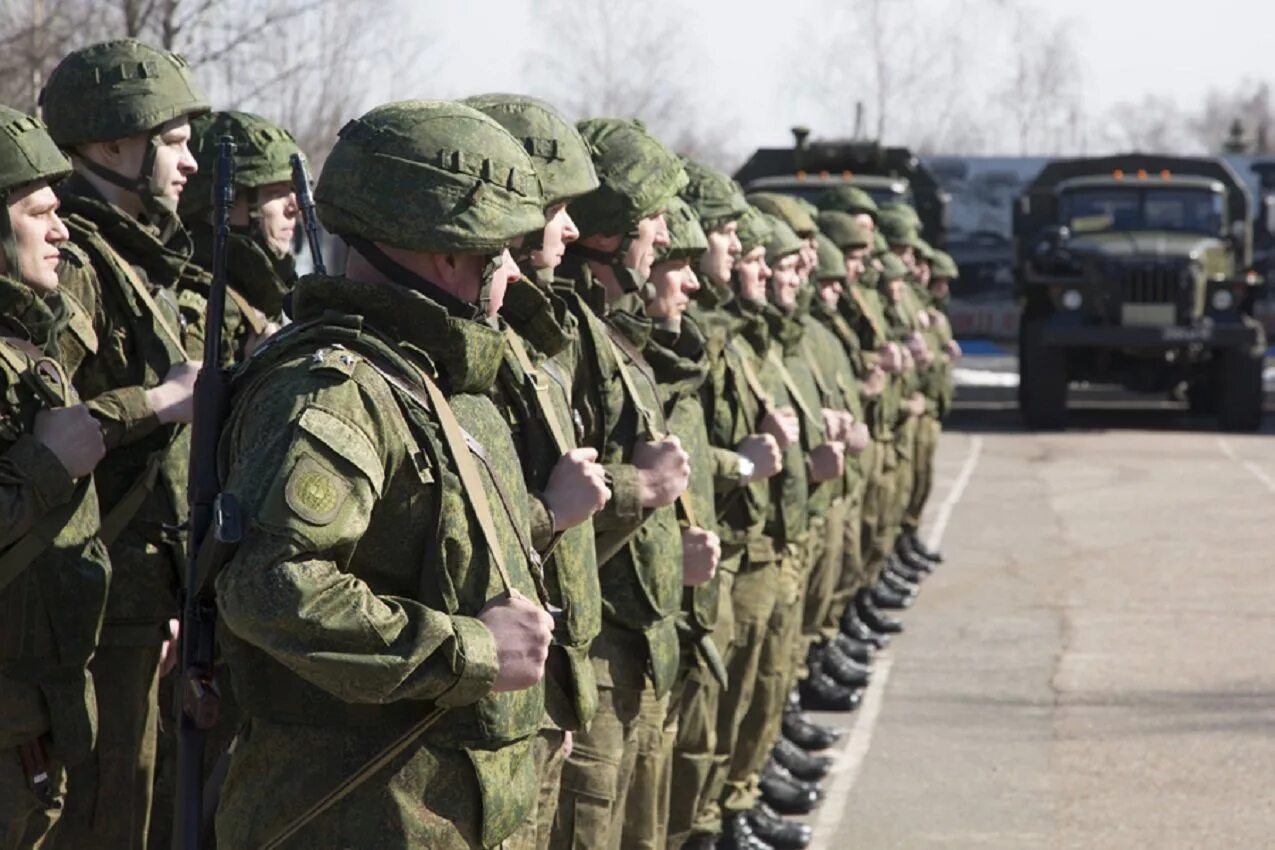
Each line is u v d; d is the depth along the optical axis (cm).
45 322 555
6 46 1797
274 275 698
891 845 884
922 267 1812
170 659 627
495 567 426
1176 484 2288
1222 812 930
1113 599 1521
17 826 551
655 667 624
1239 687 1205
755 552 816
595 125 664
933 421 1683
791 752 1002
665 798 694
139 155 649
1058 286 2944
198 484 421
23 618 545
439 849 423
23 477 530
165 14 1797
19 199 553
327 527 393
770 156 2944
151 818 647
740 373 787
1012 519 1984
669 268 701
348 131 438
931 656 1315
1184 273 2891
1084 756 1041
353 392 406
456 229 428
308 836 418
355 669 396
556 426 529
